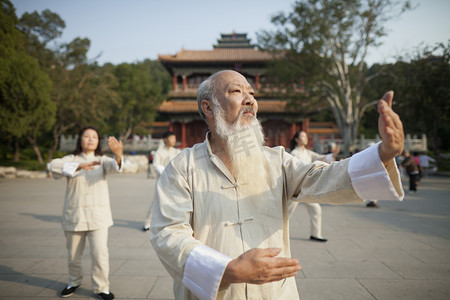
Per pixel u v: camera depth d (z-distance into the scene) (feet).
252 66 109.91
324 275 11.29
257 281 2.85
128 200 31.45
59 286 10.61
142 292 10.04
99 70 98.37
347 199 3.43
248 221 3.70
